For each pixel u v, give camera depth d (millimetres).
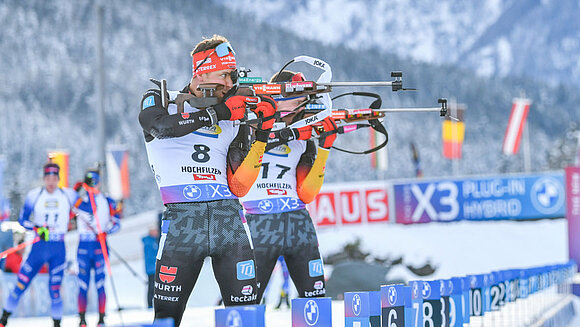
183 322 12062
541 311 29766
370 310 11016
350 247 70312
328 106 17125
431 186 75688
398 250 69375
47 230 25625
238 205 13117
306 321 10383
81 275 27719
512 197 74062
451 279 16016
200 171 12742
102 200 28547
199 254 12555
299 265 18359
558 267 36406
